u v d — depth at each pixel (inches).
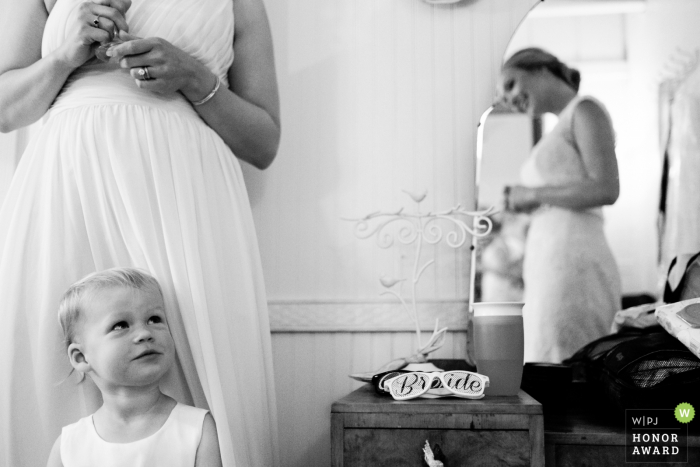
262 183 57.7
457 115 56.2
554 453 35.3
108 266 40.3
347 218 55.8
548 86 53.0
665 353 37.8
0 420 37.9
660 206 50.0
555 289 50.2
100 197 40.2
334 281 56.0
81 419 37.8
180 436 36.7
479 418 34.1
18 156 57.1
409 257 55.3
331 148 57.3
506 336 39.0
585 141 51.7
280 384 55.6
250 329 44.1
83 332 36.7
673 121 50.8
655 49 51.9
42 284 39.3
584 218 50.8
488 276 51.4
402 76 57.2
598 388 43.5
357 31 58.1
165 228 40.1
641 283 49.4
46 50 45.3
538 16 53.9
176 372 40.5
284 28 58.7
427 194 55.8
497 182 52.5
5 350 38.1
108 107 41.9
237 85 51.4
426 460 33.5
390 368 45.7
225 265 44.1
